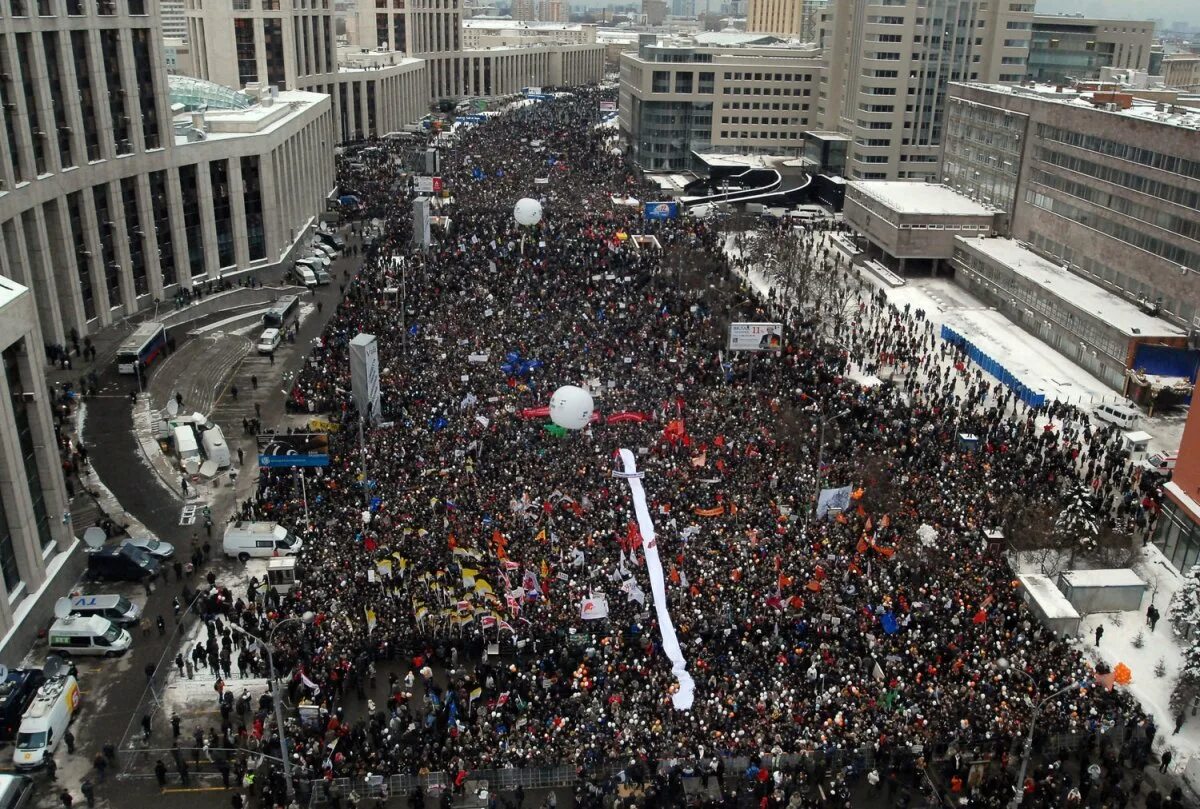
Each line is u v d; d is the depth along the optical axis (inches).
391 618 2237.9
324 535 2593.5
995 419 3447.3
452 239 5482.3
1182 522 2748.5
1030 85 6156.5
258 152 4906.5
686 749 1889.8
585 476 2815.0
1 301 2203.5
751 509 2669.8
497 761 1870.1
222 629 2220.7
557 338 3917.3
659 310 4298.7
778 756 1875.0
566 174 7829.7
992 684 2058.3
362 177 7396.7
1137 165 4323.3
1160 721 2130.9
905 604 2285.9
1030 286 4719.5
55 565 2428.6
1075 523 2662.4
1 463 2188.7
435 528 2539.4
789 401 3415.4
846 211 6520.7
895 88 7268.7
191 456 3048.7
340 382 3538.4
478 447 2977.4
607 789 1834.4
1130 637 2418.8
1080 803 1831.9
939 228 5575.8
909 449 3075.8
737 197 7391.7
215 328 4286.4
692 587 2303.2
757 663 2095.2
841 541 2539.4
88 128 3917.3
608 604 2271.2
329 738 1946.4
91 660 2210.9
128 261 4192.9
